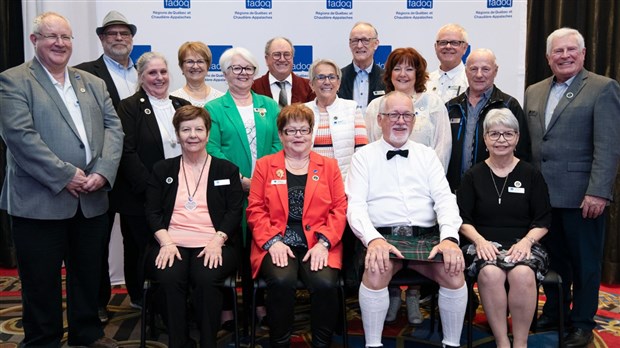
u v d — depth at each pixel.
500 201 2.95
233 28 4.13
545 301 3.53
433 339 3.11
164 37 4.11
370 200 2.97
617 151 2.90
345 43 4.17
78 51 4.11
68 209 2.71
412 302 3.35
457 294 2.69
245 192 3.14
